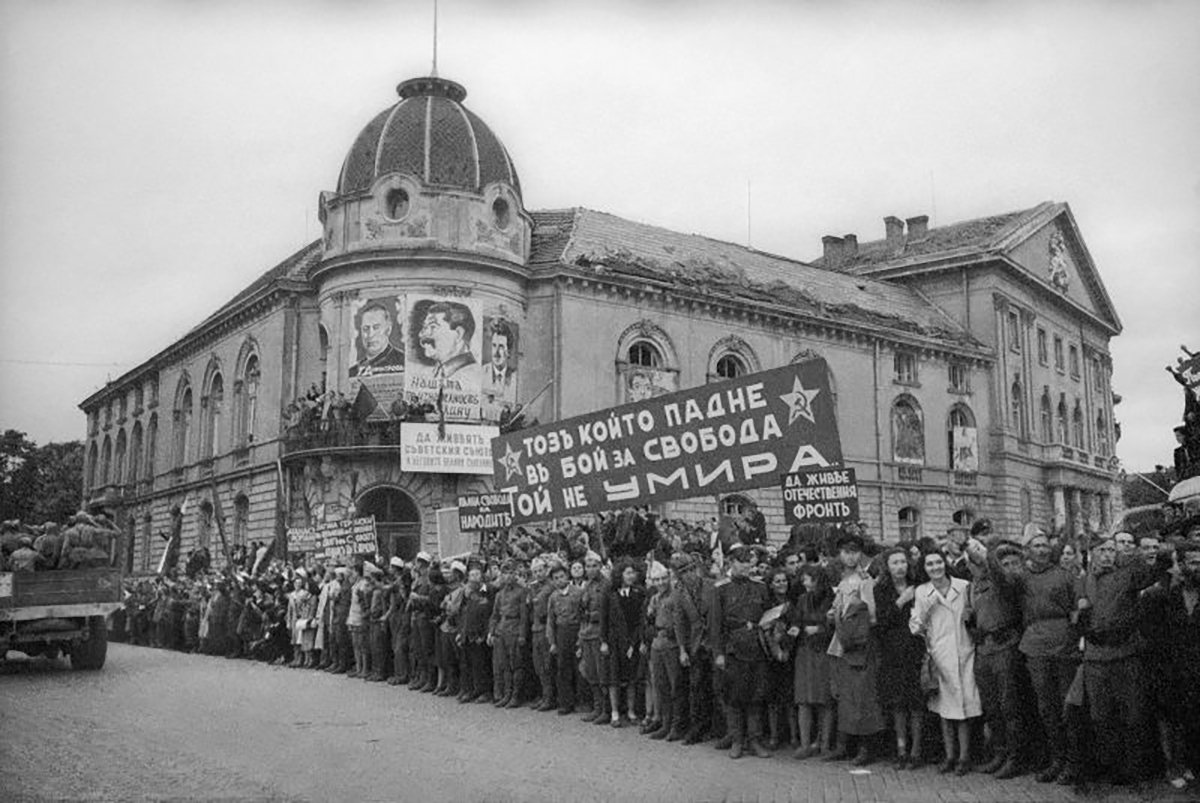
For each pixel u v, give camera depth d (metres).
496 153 37.22
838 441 14.02
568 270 37.09
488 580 16.98
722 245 48.97
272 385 39.84
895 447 48.31
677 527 23.19
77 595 20.05
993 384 54.12
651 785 9.84
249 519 40.44
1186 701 9.14
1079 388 64.56
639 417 16.02
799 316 44.22
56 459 67.81
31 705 15.41
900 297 54.94
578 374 37.09
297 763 10.92
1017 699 9.94
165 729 13.12
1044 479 57.56
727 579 11.92
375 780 10.11
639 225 45.44
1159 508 17.84
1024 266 58.12
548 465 17.31
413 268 34.59
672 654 12.47
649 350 40.03
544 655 15.05
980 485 52.47
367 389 33.97
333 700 16.17
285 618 23.28
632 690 13.84
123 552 55.94
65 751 11.56
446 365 34.09
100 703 15.66
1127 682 9.18
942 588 10.40
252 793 9.52
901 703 10.33
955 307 55.81
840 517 14.26
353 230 35.34
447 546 24.66
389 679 18.84
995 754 10.39
